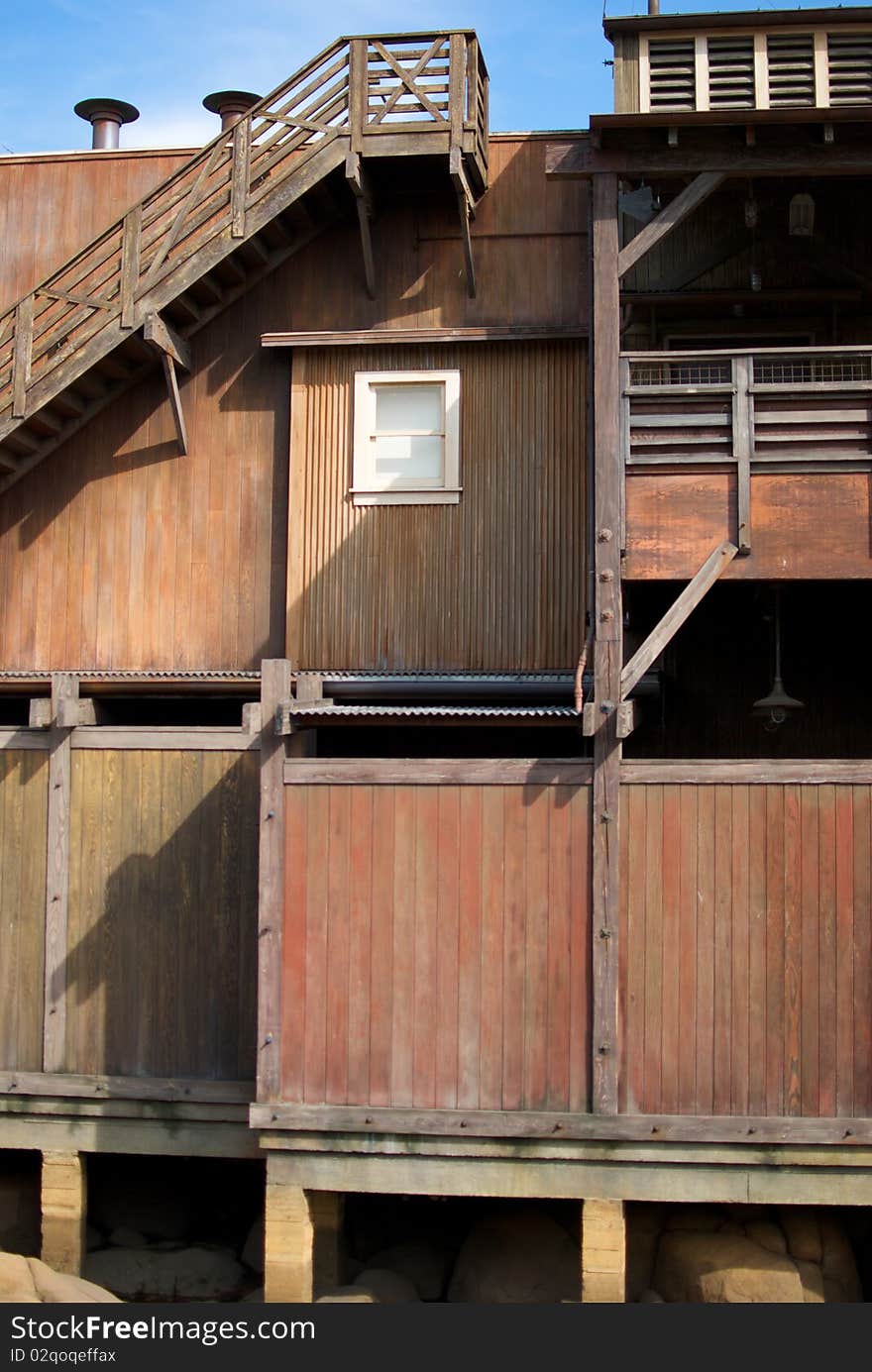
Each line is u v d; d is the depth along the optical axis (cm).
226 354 1262
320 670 1220
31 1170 1136
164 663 1251
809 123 960
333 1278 972
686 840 916
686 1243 961
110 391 1263
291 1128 927
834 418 959
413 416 1239
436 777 933
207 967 1020
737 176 981
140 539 1262
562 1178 914
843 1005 904
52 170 1327
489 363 1223
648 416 973
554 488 1210
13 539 1276
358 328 1243
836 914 908
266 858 941
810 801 912
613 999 912
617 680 934
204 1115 1009
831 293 1198
